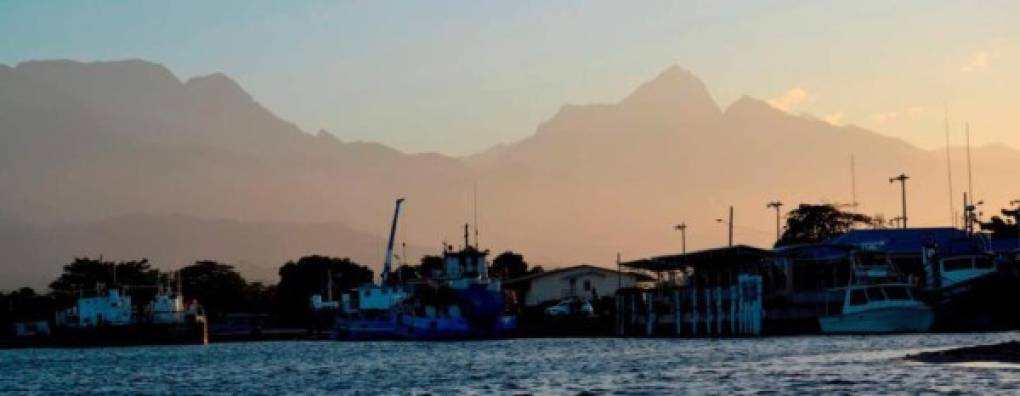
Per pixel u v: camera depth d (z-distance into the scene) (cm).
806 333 14875
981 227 19388
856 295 14088
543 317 19400
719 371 9525
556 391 8594
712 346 12975
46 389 11181
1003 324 13938
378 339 19600
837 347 11712
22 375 13462
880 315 13812
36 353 19525
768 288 16088
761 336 14762
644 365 10575
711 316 15850
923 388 7581
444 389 9212
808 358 10375
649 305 17038
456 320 18012
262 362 14188
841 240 17538
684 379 9000
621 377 9462
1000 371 8275
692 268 17400
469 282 18250
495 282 18362
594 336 17888
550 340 17038
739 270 16350
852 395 7444
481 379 9969
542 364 11469
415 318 18600
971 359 9088
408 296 19488
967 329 13962
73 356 17988
